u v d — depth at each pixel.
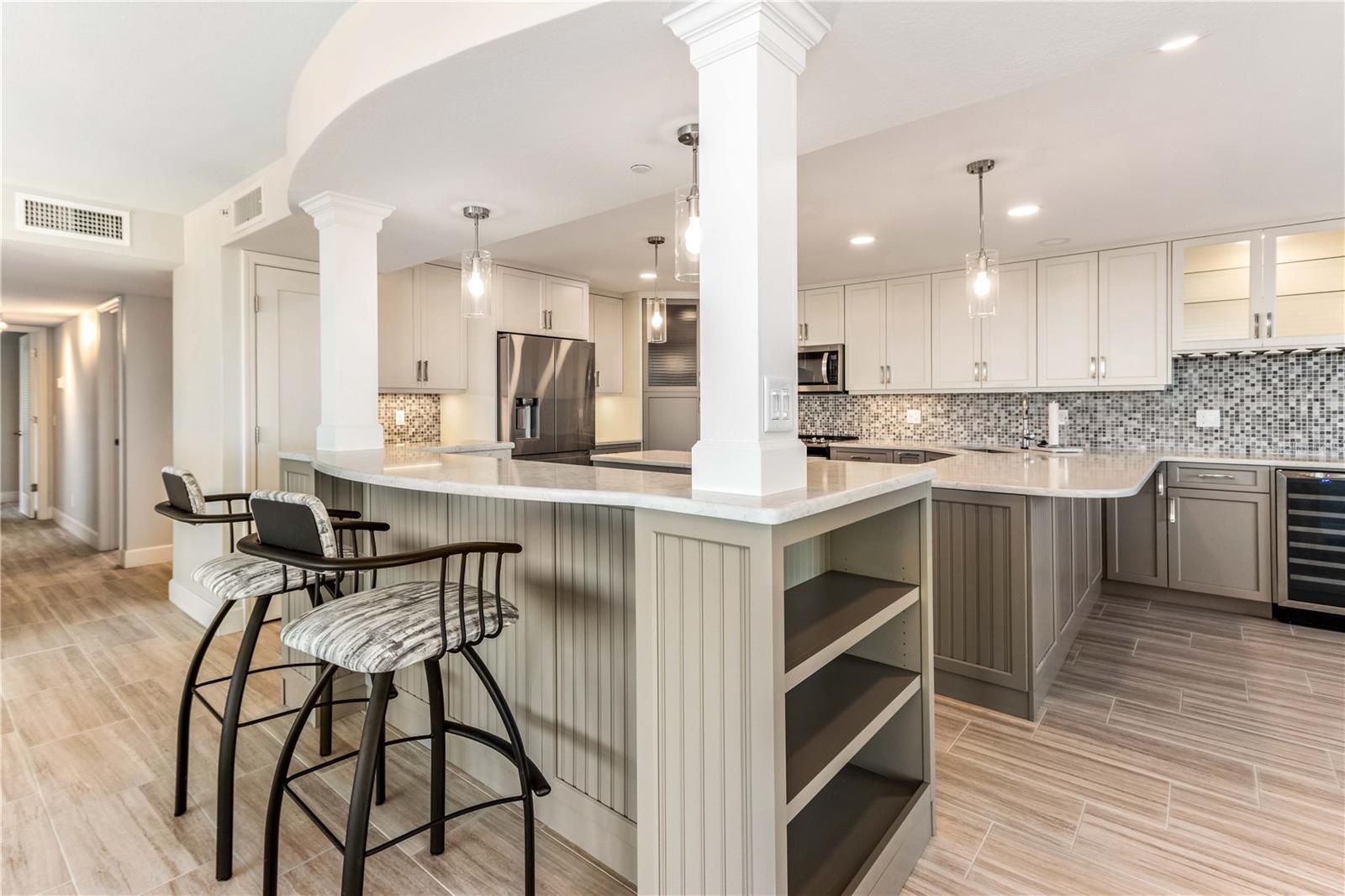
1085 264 4.33
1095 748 2.30
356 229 2.68
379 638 1.34
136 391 5.00
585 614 1.81
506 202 2.69
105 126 2.58
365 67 1.77
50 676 2.97
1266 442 4.02
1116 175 2.98
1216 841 1.82
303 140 2.17
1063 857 1.76
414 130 2.00
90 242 3.46
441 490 1.71
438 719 1.76
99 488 5.44
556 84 1.71
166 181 3.19
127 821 1.92
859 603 1.73
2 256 3.49
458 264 4.56
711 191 1.36
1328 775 2.12
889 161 2.79
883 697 1.73
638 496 1.34
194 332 3.73
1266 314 3.77
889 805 1.75
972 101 1.81
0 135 2.66
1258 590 3.64
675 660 1.33
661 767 1.37
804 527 1.29
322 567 1.31
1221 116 2.39
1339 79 2.12
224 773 1.68
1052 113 2.36
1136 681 2.85
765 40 1.30
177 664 3.11
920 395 5.38
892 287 5.14
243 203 3.20
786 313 1.38
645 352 6.00
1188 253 4.03
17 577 4.71
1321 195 3.26
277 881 1.68
